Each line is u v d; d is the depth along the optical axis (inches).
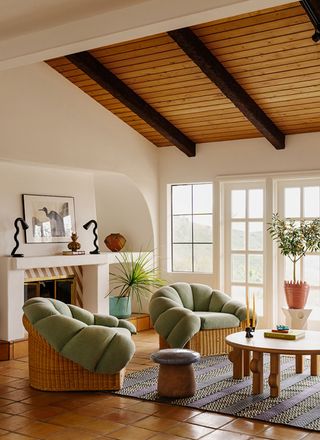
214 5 154.4
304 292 293.3
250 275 327.0
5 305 262.7
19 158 262.5
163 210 349.1
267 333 224.2
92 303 308.2
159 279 342.3
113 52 260.4
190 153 335.3
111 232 358.9
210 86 276.5
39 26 182.1
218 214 330.6
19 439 165.5
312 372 234.7
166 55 256.8
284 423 177.6
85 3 165.6
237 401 199.9
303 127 298.7
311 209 309.7
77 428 174.6
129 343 211.5
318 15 199.5
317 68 248.1
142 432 171.3
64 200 301.4
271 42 234.8
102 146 308.5
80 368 211.5
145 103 299.6
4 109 256.2
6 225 272.1
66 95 287.4
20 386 219.1
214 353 271.4
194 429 173.9
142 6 165.6
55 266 280.5
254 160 319.0
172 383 203.3
